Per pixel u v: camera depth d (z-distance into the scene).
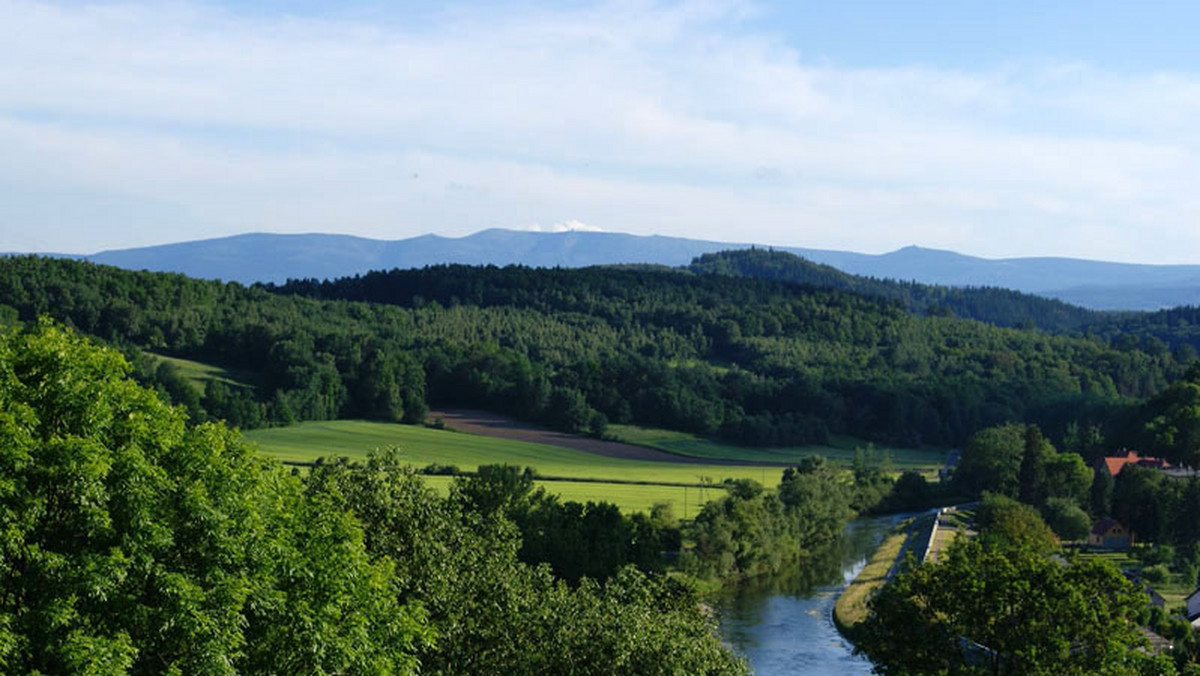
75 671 30.12
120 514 33.84
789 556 154.62
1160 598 111.06
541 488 130.62
